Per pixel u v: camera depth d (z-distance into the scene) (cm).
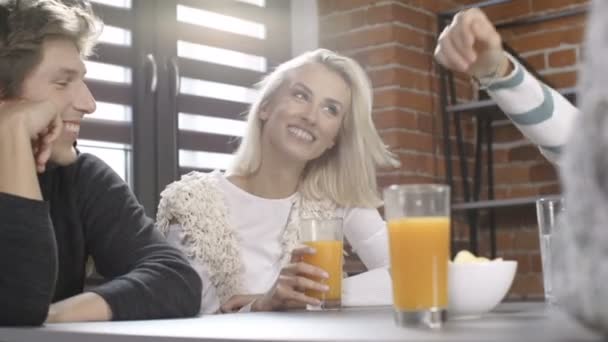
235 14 353
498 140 387
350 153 219
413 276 84
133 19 315
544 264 134
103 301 136
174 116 323
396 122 351
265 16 366
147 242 157
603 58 59
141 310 139
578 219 60
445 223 86
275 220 210
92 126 299
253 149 215
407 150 355
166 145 320
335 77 213
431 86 371
